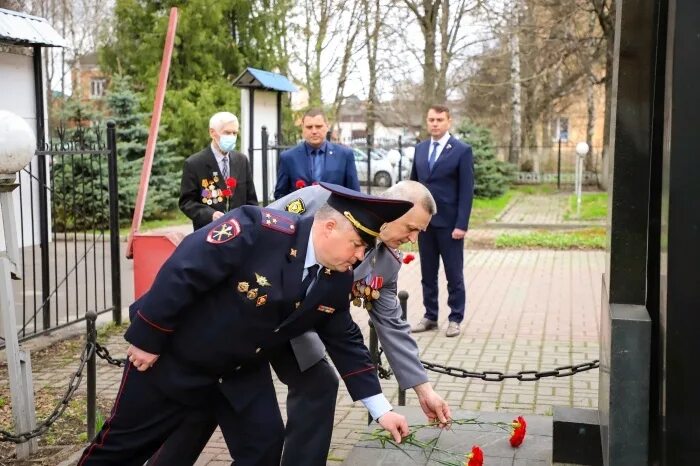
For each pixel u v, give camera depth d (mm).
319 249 3031
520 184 29922
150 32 22344
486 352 6820
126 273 10969
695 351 2650
